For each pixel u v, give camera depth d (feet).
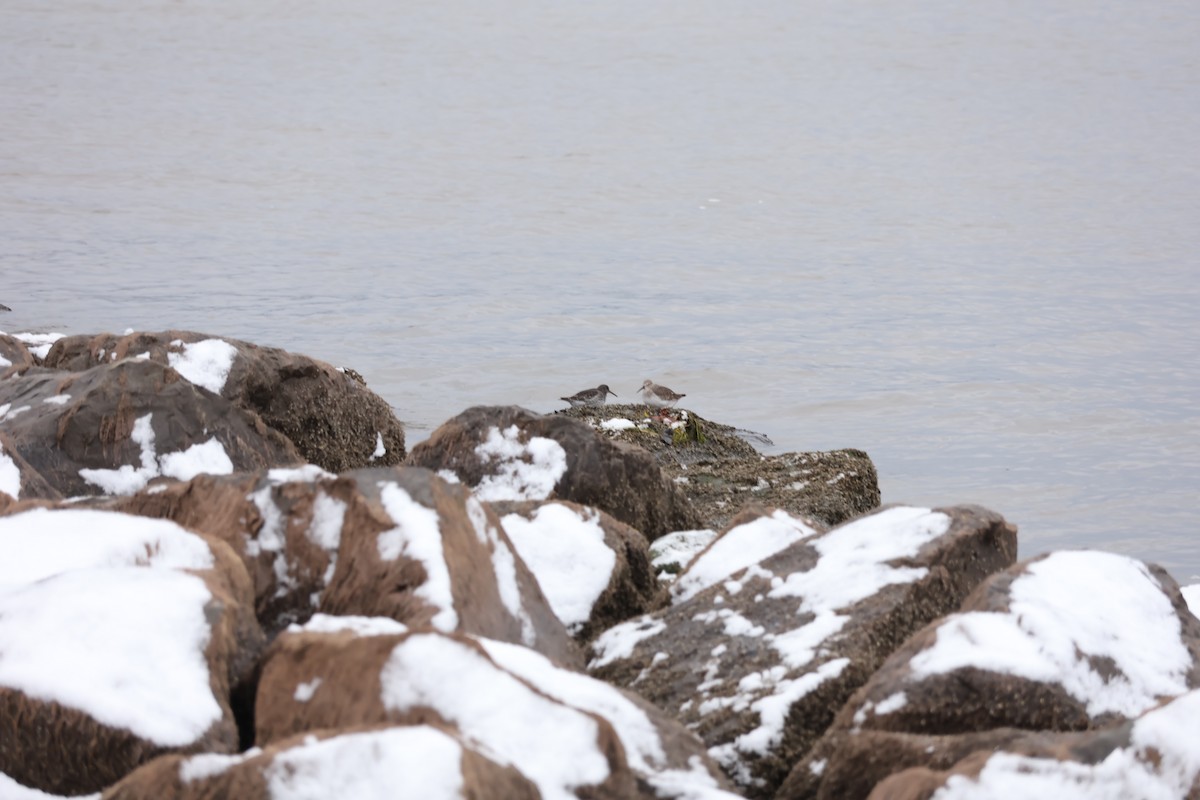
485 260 323.98
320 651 33.58
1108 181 511.40
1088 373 201.36
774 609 46.21
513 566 44.50
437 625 39.11
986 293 284.00
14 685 34.06
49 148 547.49
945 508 49.62
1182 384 194.08
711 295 277.85
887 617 44.04
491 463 66.69
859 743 36.14
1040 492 135.13
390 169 538.06
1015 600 41.22
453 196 460.96
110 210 386.93
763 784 39.93
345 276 289.33
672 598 52.44
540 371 194.29
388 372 190.39
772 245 360.28
